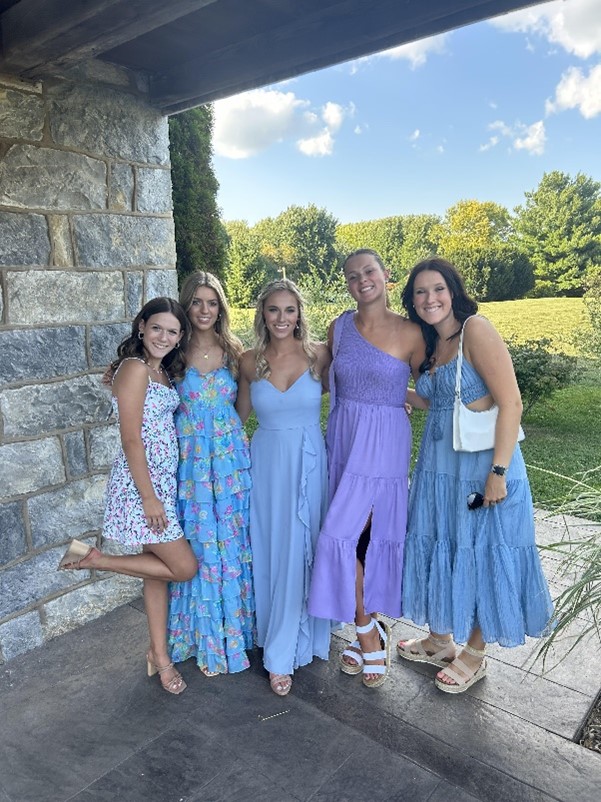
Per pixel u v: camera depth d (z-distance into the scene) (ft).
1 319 7.32
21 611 7.88
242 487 7.17
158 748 6.11
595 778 5.57
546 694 6.87
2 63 6.59
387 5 6.20
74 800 5.46
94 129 8.14
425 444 6.73
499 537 6.19
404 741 6.12
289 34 7.09
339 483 6.84
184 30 7.29
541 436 19.70
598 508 6.79
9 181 7.24
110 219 8.48
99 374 8.50
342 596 6.75
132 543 6.41
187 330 6.57
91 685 7.22
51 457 8.02
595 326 21.56
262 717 6.56
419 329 6.64
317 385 7.04
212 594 7.11
